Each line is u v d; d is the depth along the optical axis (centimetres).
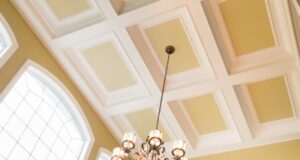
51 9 547
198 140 693
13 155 494
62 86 594
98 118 677
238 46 531
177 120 644
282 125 624
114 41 555
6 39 517
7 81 488
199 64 564
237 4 480
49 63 583
